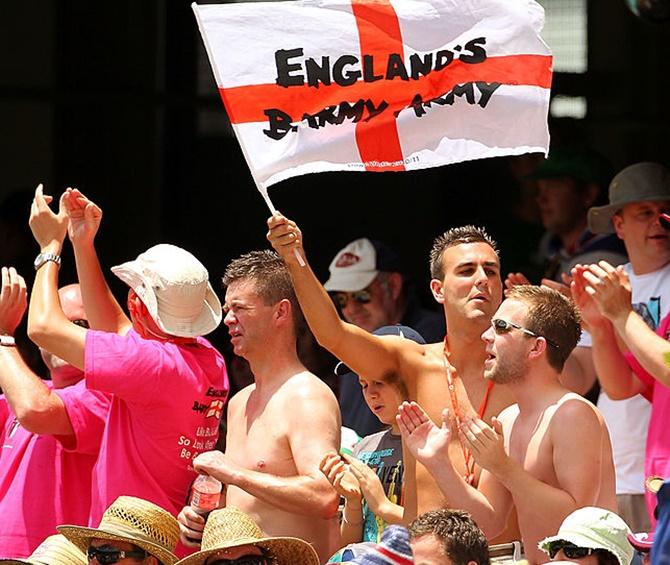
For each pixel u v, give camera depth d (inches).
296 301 887.1
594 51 1448.1
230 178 1457.9
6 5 1435.8
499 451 773.9
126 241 1444.4
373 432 1081.4
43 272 917.2
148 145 1450.5
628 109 1448.1
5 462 949.2
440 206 1430.9
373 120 861.8
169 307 896.9
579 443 781.3
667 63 1445.6
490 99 871.7
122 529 808.9
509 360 804.6
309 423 855.7
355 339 859.4
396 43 865.5
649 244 1060.5
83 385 932.6
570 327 809.5
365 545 792.9
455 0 872.9
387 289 1211.2
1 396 998.4
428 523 719.1
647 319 1055.0
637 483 1010.1
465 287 863.1
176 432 880.9
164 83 1456.7
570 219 1264.8
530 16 875.4
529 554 781.9
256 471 861.2
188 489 886.4
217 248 1457.9
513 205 1382.9
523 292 815.1
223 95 848.9
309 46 858.1
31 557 837.2
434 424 855.7
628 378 979.9
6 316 928.3
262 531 852.0
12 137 1437.0
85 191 1440.7
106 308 958.4
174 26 1455.5
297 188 1456.7
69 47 1441.9
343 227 1454.2
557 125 1332.4
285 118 852.0
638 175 1069.1
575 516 751.1
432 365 875.4
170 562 814.5
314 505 833.5
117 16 1446.9
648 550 786.8
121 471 882.8
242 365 1227.9
